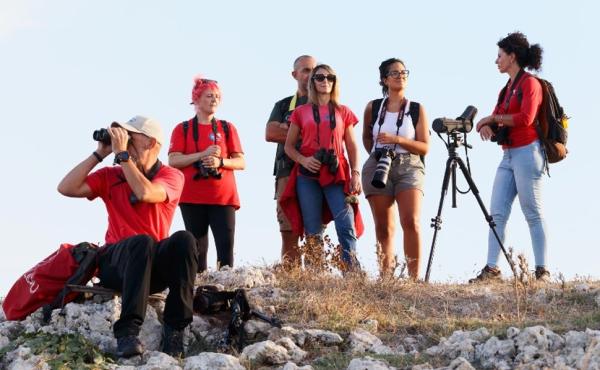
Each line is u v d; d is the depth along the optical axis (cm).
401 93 2355
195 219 2241
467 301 2078
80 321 1744
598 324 1706
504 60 2338
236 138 2309
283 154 2398
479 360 1608
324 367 1625
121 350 1628
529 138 2302
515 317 1911
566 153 2331
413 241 2302
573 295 2083
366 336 1755
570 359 1515
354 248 2239
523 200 2303
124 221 1770
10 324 1783
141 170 1783
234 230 2264
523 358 1551
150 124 1788
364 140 2402
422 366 1538
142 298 1642
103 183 1789
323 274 2145
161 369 1580
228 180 2261
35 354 1638
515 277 2062
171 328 1694
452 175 2355
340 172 2241
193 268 1691
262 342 1669
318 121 2275
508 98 2316
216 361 1590
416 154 2331
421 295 2097
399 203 2311
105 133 1761
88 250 1734
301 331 1752
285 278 2144
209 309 1833
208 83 2286
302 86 2406
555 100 2319
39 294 1752
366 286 2106
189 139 2272
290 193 2291
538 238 2288
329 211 2328
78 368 1596
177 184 1803
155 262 1697
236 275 2072
